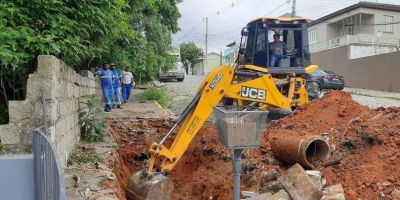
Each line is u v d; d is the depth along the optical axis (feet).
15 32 22.39
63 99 25.35
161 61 93.15
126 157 39.19
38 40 23.16
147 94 72.95
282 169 29.07
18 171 17.21
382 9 136.26
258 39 44.86
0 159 17.12
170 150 29.25
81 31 27.58
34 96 21.40
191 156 37.96
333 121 34.53
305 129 34.53
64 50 25.40
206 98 30.63
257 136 20.25
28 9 24.04
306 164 27.40
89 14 26.91
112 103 56.08
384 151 27.73
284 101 33.94
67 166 25.99
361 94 95.76
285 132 33.99
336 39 136.56
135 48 68.28
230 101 33.68
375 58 111.75
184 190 34.22
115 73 57.93
